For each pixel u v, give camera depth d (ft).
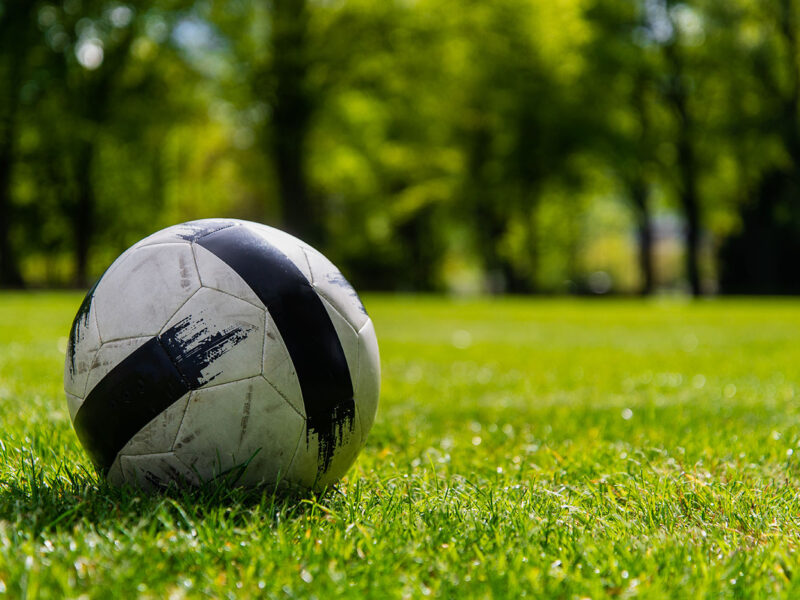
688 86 120.88
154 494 8.98
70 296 79.66
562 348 34.50
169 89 108.17
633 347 35.24
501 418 16.66
